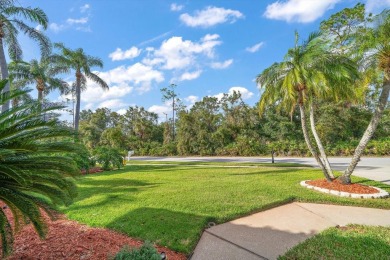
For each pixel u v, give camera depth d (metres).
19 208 2.92
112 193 7.31
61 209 5.56
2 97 2.82
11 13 11.45
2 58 10.76
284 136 28.05
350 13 16.77
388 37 6.86
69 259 3.25
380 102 7.23
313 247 3.96
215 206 5.83
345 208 6.03
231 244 4.12
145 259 2.91
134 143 33.94
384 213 5.69
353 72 7.45
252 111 30.50
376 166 13.62
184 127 30.67
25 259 3.21
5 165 2.75
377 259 3.55
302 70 7.54
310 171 11.68
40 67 18.77
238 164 16.06
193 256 3.72
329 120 25.11
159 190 7.72
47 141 3.32
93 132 38.94
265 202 6.16
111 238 4.03
